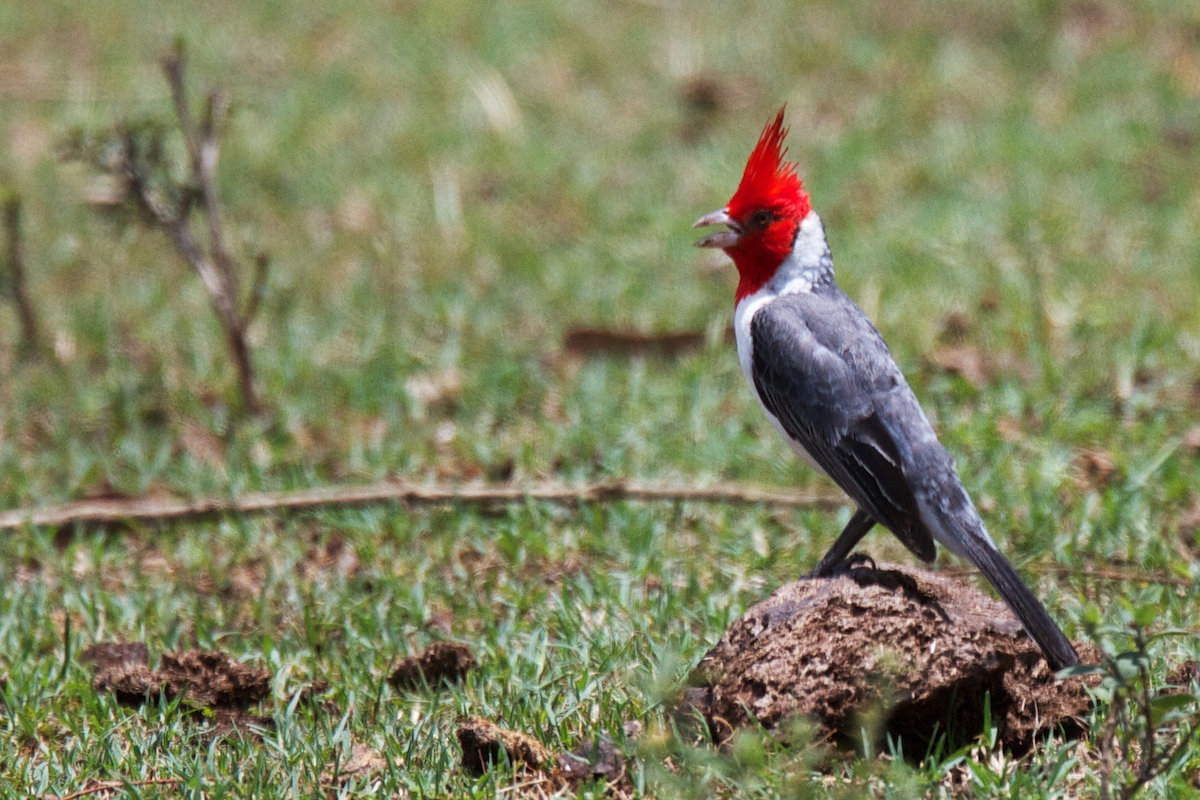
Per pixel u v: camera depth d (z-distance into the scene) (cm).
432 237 1630
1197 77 1939
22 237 1623
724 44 2083
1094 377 1294
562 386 1332
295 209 1686
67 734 810
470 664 867
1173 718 730
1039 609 756
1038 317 1362
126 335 1441
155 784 736
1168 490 1085
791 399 890
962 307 1426
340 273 1561
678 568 1020
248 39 2098
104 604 980
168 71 1271
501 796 718
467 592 1000
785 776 673
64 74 2012
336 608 971
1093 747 737
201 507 1112
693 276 1534
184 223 1270
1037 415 1234
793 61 2031
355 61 2044
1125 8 2112
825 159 1769
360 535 1088
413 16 2170
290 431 1265
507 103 1923
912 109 1897
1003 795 685
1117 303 1417
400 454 1205
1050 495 1078
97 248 1614
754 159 938
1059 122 1841
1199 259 1505
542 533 1072
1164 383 1273
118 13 2188
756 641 736
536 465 1190
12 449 1234
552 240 1630
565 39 2108
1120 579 963
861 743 715
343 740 780
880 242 1566
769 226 937
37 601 983
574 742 765
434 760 754
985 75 1981
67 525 1109
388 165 1780
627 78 2012
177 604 995
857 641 718
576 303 1480
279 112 1881
